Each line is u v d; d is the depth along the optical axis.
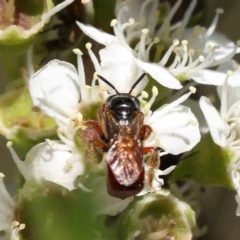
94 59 0.10
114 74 0.10
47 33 0.11
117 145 0.10
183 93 0.11
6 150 0.11
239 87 0.11
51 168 0.10
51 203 0.10
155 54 0.11
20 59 0.11
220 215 0.14
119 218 0.10
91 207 0.10
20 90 0.11
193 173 0.11
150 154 0.10
